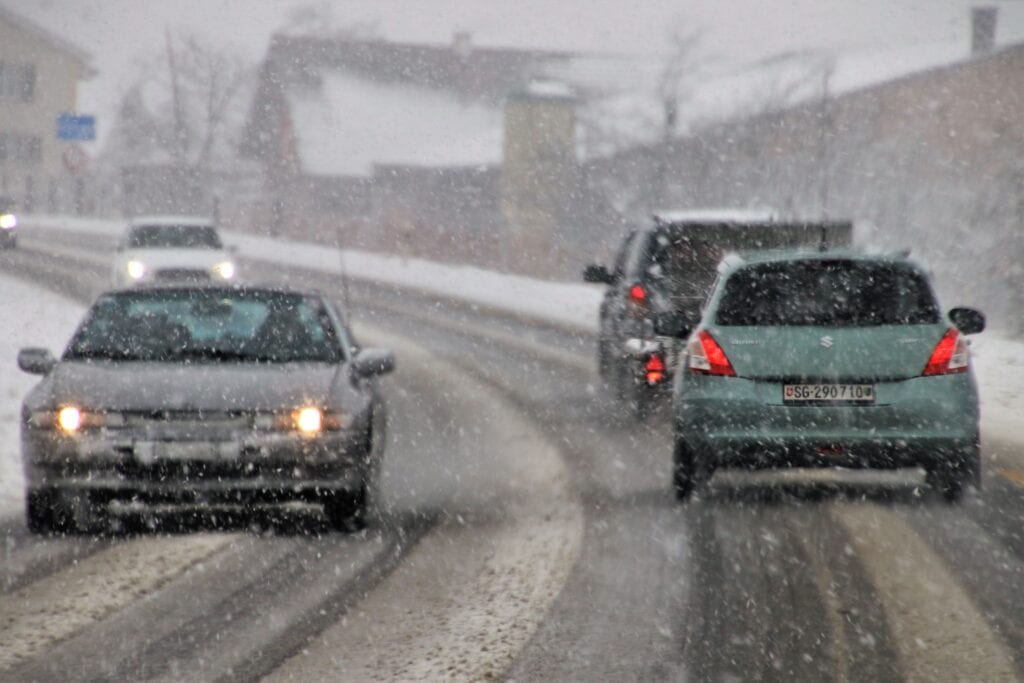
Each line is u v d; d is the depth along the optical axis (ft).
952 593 77.05
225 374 98.43
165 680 61.62
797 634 69.05
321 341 105.60
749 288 107.86
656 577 81.30
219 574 82.48
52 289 339.57
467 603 75.46
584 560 86.17
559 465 126.93
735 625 70.69
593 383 198.39
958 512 102.42
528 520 100.32
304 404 94.79
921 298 107.34
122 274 297.33
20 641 67.87
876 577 81.00
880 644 67.31
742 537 92.89
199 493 93.20
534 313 326.24
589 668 63.62
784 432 104.73
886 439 104.22
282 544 91.71
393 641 67.97
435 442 143.33
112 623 71.20
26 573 82.53
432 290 395.14
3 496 111.45
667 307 157.28
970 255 316.40
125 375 97.86
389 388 194.08
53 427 93.71
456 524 99.09
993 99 415.64
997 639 67.92
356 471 95.20
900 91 465.06
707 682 61.67
